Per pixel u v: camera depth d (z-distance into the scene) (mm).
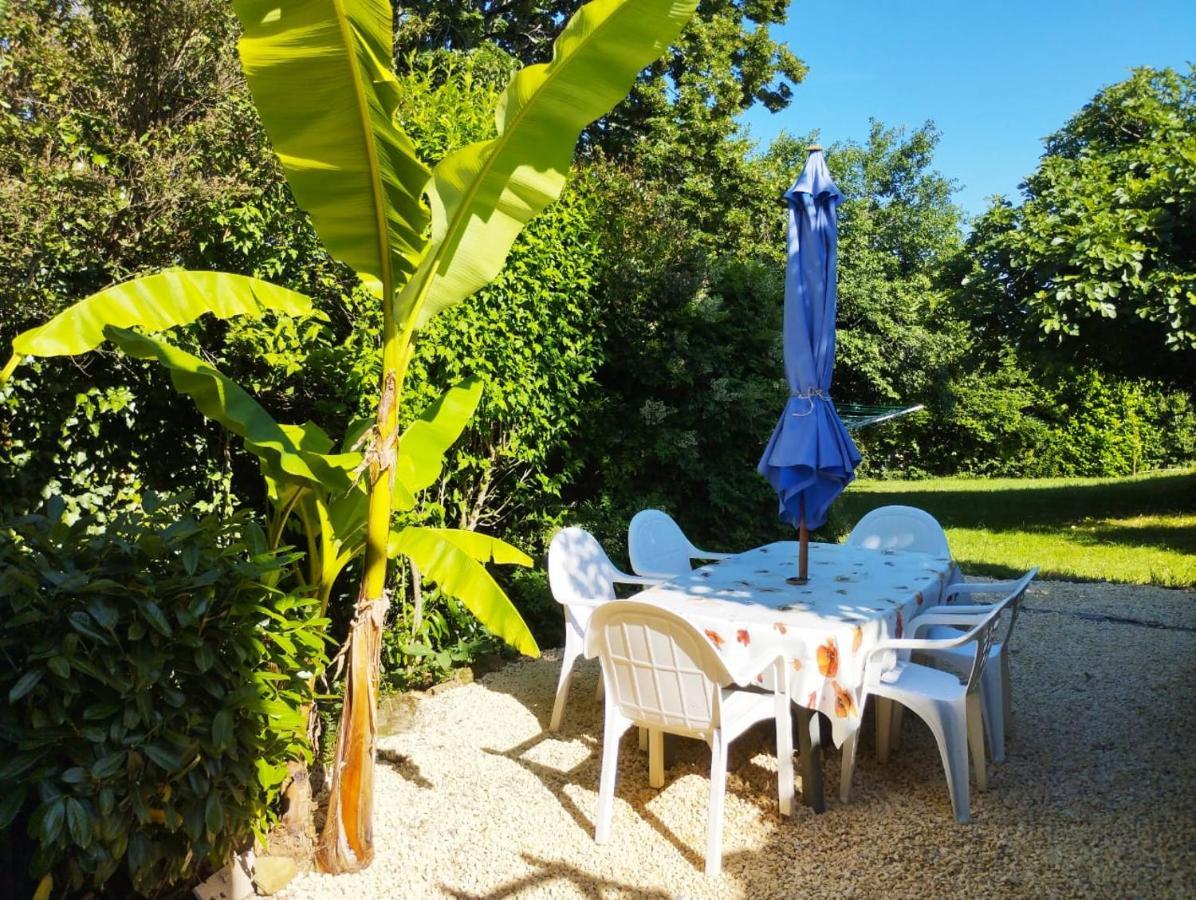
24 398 4160
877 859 3018
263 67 2496
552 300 6070
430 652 5191
